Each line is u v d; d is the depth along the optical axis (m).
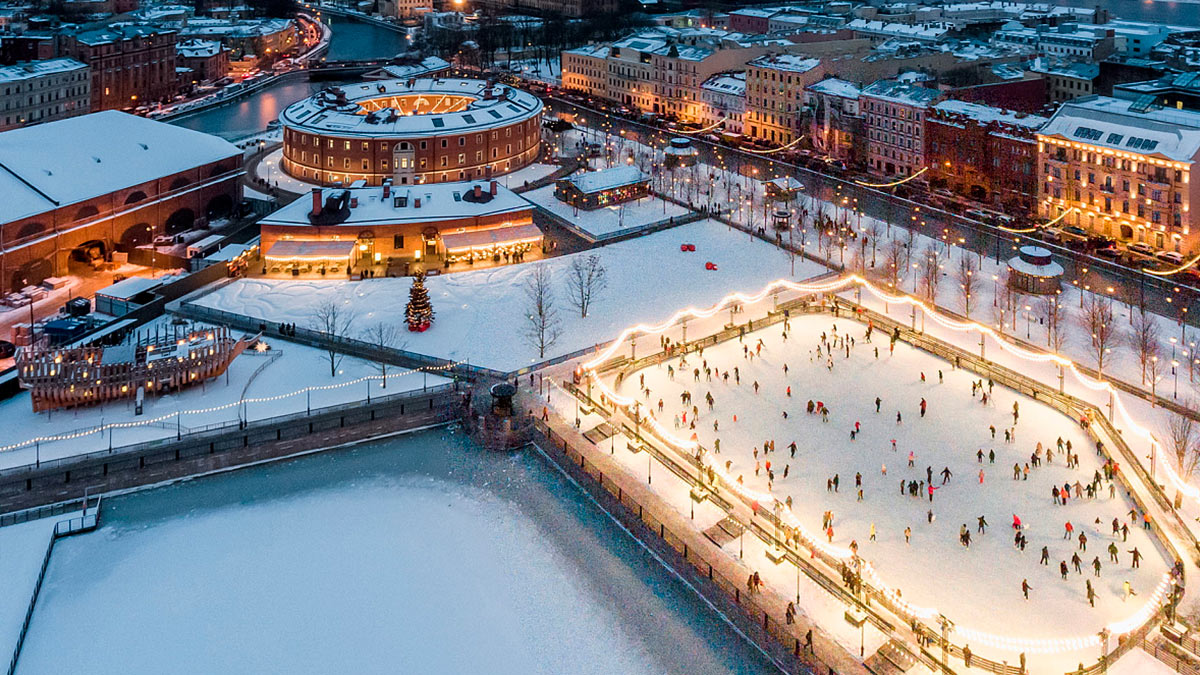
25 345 140.25
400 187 193.00
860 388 130.88
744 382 133.00
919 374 134.88
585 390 129.00
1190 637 79.62
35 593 87.44
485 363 136.75
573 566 92.94
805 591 88.88
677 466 109.94
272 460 111.56
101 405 123.12
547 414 122.44
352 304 158.50
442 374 133.38
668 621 85.25
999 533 97.12
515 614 86.31
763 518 100.25
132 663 80.00
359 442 115.88
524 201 192.00
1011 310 151.75
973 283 160.12
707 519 100.50
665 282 169.12
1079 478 106.75
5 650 79.94
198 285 163.38
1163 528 95.94
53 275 168.25
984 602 86.69
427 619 85.69
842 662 79.25
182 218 194.50
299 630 84.19
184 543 96.38
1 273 157.62
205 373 127.19
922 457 112.12
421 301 146.62
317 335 145.00
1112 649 80.31
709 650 81.50
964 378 133.25
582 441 116.19
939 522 99.19
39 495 103.19
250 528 99.00
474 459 112.69
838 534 97.38
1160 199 170.62
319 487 106.62
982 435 117.06
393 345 141.75
